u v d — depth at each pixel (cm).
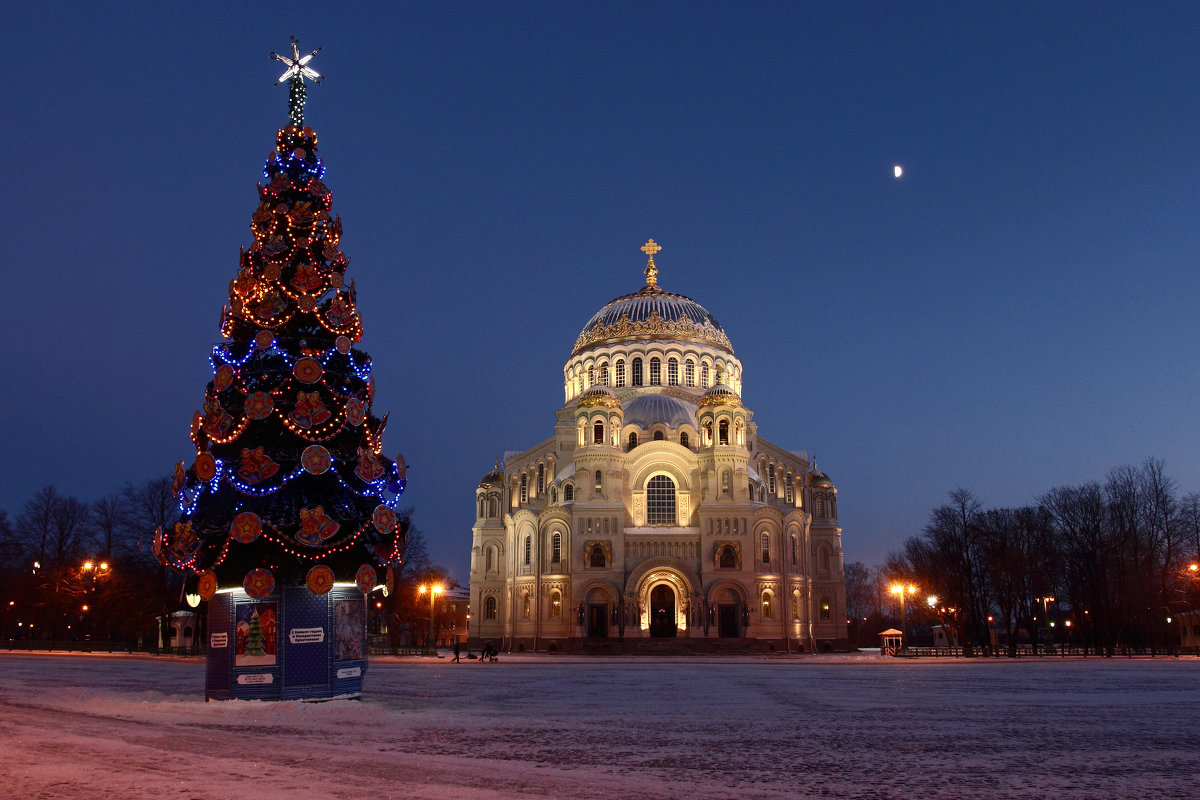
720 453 10638
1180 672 6156
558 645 10494
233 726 2786
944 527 11131
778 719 3109
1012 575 10044
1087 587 11238
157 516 10825
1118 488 11562
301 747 2339
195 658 8256
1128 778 1972
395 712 3244
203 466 3562
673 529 10488
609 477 10631
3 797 1655
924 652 10106
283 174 3938
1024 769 2080
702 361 12412
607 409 10881
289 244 3853
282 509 3553
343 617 3762
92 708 3222
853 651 11494
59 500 12281
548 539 10806
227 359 3775
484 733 2688
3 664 6812
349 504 3678
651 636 10250
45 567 12044
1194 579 10762
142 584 11288
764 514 10531
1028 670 6456
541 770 2033
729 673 6088
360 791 1753
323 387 3722
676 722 3006
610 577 10269
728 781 1914
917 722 3025
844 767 2098
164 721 2875
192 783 1802
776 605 10319
